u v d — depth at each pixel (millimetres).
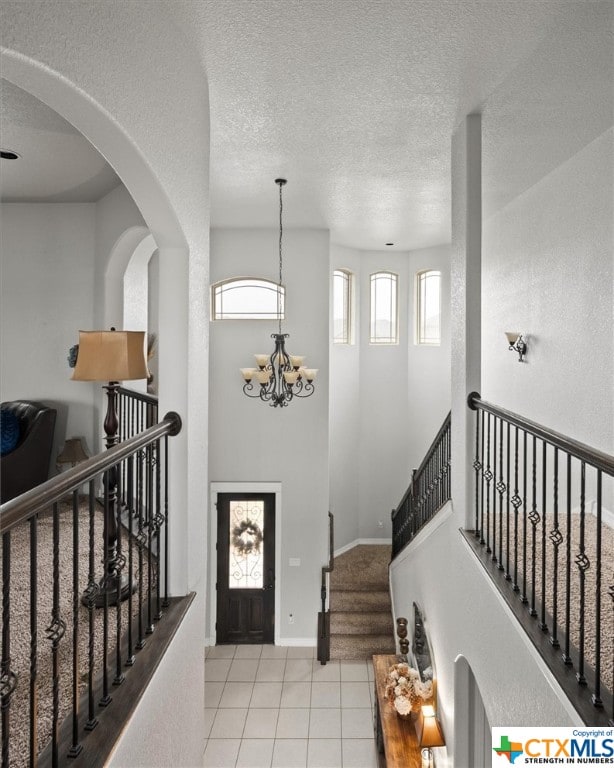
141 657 2281
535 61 3021
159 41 2488
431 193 5746
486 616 3102
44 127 3717
